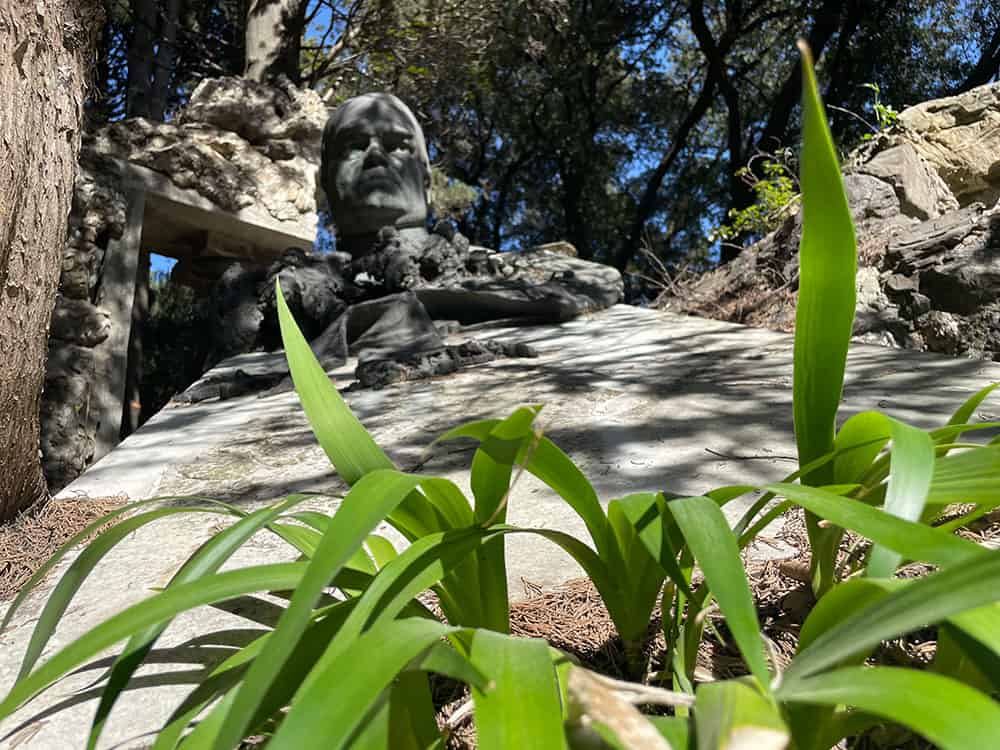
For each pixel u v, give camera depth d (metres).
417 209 6.80
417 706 0.91
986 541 1.56
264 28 11.54
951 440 1.32
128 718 1.29
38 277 2.42
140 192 7.38
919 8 16.22
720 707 0.63
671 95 19.50
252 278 6.25
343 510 0.80
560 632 1.47
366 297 6.21
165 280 16.67
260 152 8.77
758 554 1.74
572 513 2.14
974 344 5.05
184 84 15.25
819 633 0.90
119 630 0.83
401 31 12.62
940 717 0.56
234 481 2.93
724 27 17.91
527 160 20.94
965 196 6.92
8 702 0.78
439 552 0.96
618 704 0.59
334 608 0.99
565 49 16.52
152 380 14.69
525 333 5.69
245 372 5.08
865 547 1.48
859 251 5.88
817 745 0.88
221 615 1.61
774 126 15.45
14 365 2.39
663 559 0.98
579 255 19.95
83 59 2.61
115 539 1.06
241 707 0.61
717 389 3.51
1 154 2.27
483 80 14.54
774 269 6.27
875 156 7.03
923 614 0.64
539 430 0.89
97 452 6.47
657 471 2.46
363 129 6.72
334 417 1.15
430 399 3.88
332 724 0.61
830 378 1.16
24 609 1.86
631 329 5.37
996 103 6.91
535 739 0.64
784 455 2.50
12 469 2.51
